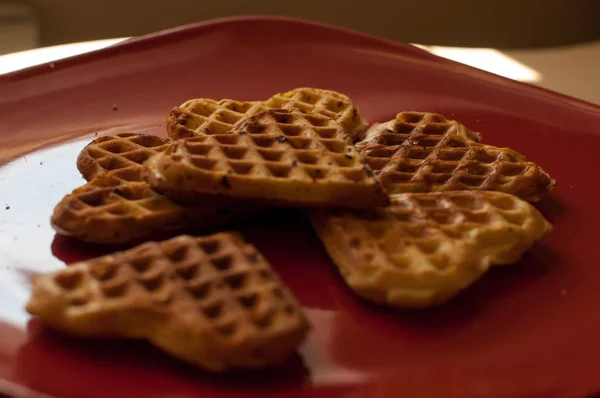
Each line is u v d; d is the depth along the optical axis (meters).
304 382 0.40
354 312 0.42
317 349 0.41
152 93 0.54
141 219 0.44
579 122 0.52
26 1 0.80
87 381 0.39
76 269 0.41
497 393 0.39
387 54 0.57
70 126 0.51
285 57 0.57
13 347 0.40
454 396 0.39
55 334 0.40
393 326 0.42
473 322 0.42
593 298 0.43
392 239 0.43
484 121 0.53
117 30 0.84
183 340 0.39
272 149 0.45
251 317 0.39
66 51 0.60
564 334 0.42
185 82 0.54
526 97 0.54
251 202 0.43
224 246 0.42
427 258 0.42
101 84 0.53
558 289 0.44
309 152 0.45
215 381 0.39
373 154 0.47
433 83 0.55
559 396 0.39
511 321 0.42
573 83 0.62
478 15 0.90
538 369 0.40
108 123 0.51
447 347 0.41
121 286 0.40
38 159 0.49
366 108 0.54
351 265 0.42
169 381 0.39
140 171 0.46
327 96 0.51
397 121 0.49
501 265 0.44
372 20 0.88
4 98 0.51
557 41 0.92
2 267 0.43
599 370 0.40
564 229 0.46
